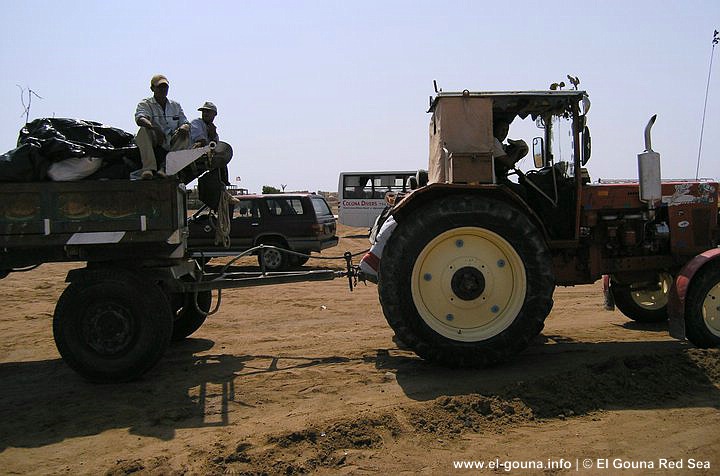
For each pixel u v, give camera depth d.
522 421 4.49
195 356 6.64
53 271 14.91
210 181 6.52
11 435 4.45
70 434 4.44
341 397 5.09
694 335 6.04
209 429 4.47
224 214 6.78
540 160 6.99
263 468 3.74
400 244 5.70
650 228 6.73
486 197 5.76
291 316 9.10
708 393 5.03
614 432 4.30
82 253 5.62
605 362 5.51
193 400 5.12
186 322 7.32
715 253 6.07
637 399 4.88
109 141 6.13
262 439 4.15
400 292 5.69
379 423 4.32
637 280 6.94
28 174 5.45
